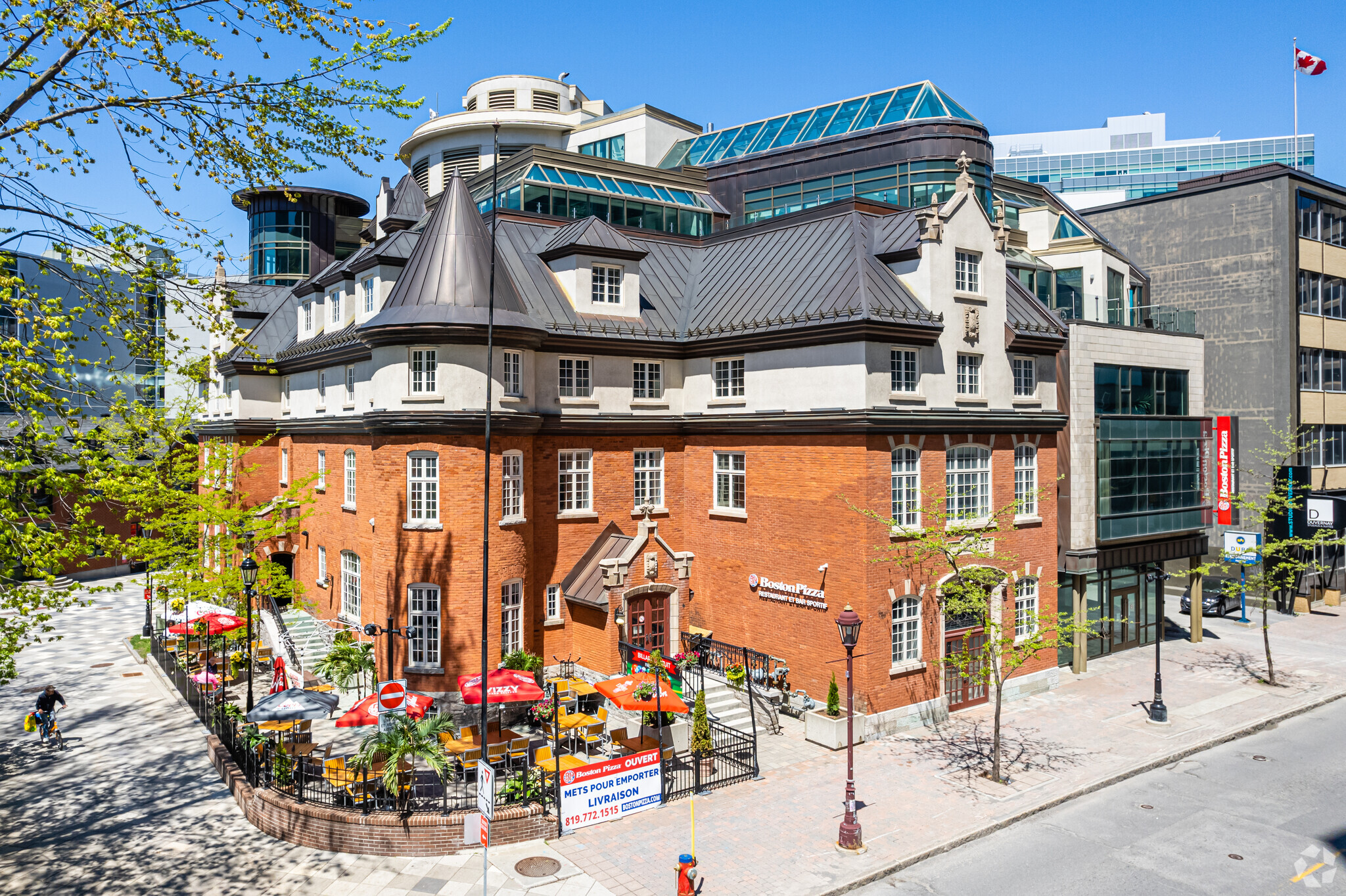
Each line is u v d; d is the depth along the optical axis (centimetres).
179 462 2797
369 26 1888
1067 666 3475
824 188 4388
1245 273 4769
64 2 1638
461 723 2689
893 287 2844
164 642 3403
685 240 3719
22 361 1616
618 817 2127
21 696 3128
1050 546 3212
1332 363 4925
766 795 2261
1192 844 2036
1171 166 17062
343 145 1980
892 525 2584
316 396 3706
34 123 1673
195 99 1831
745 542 3031
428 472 2742
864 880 1848
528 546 2894
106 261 1819
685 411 3288
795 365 2864
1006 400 3075
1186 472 3822
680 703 2286
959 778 2377
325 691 2819
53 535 1725
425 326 2658
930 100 4266
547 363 2970
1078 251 3997
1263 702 3062
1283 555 4169
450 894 1769
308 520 3812
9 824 2098
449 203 2866
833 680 2611
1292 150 16538
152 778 2380
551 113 5716
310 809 1981
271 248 5453
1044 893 1816
